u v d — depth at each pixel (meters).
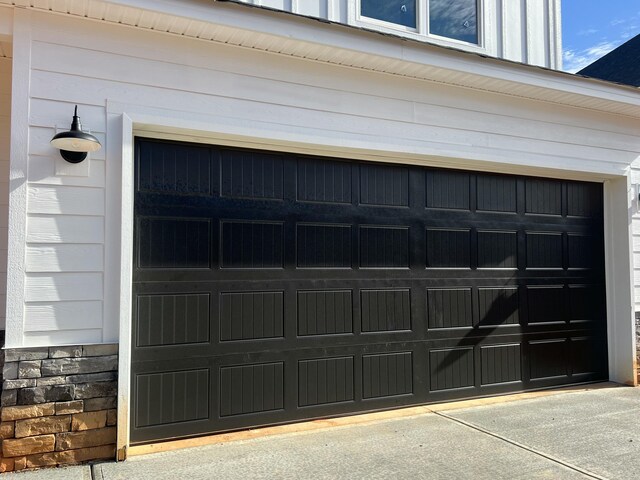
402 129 4.47
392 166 4.68
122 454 3.29
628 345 5.54
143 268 3.59
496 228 5.17
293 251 4.16
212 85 3.75
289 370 4.08
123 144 3.44
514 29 5.86
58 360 3.21
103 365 3.31
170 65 3.63
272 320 4.04
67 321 3.26
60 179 3.30
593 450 3.53
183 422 3.67
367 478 3.03
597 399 4.92
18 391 3.10
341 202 4.40
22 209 3.20
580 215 5.69
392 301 4.57
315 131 4.10
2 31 3.23
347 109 4.24
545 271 5.42
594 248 5.75
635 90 5.25
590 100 5.17
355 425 4.05
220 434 3.78
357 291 4.41
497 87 4.78
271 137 3.92
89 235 3.35
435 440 3.71
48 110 3.29
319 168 4.34
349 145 4.23
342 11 4.81
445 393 4.77
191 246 3.77
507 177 5.29
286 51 3.92
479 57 4.40
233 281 3.90
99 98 3.42
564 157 5.29
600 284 5.75
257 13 3.54
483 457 3.38
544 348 5.35
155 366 3.60
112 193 3.43
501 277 5.15
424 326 4.71
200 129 3.67
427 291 4.75
